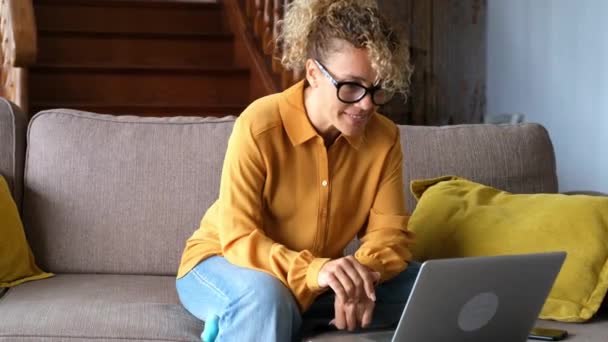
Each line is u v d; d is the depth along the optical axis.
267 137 1.97
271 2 4.66
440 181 2.43
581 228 2.12
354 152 2.05
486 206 2.26
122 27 5.31
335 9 1.84
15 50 3.77
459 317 1.64
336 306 1.81
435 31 5.19
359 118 1.86
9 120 2.56
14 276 2.35
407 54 1.91
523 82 5.05
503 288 1.66
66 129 2.53
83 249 2.46
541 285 1.71
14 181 2.51
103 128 2.54
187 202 2.47
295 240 2.02
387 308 1.99
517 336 1.78
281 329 1.80
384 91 1.85
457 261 1.57
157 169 2.49
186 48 5.22
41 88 4.81
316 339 1.81
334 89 1.83
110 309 2.07
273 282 1.83
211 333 1.88
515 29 5.09
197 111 4.84
